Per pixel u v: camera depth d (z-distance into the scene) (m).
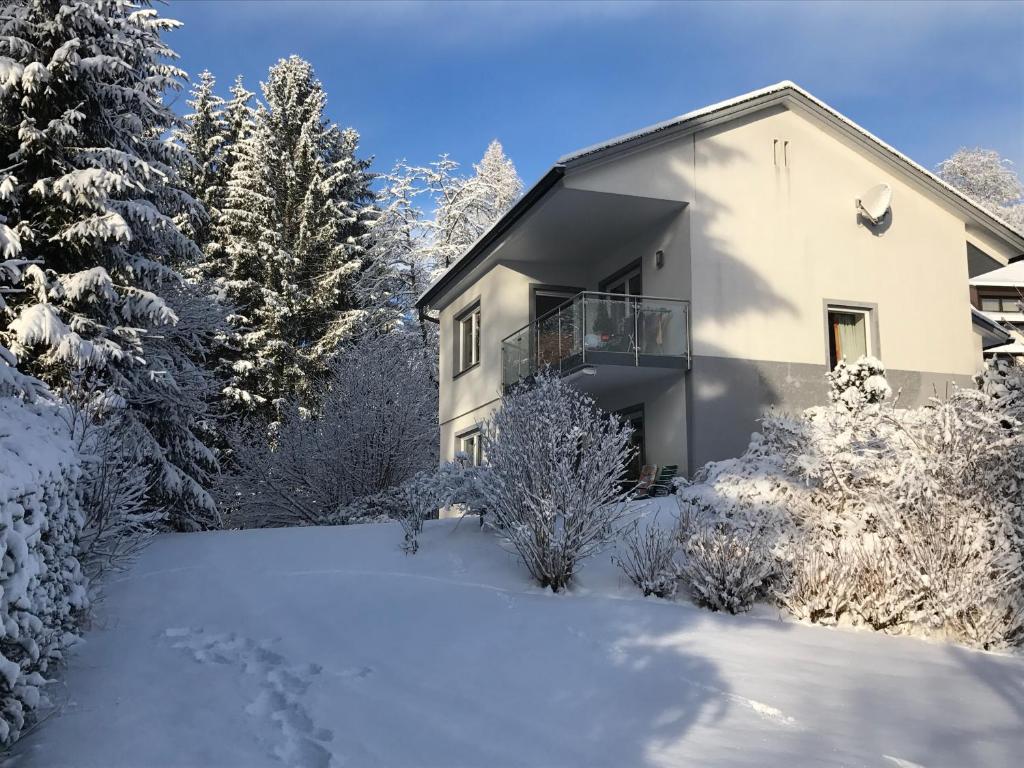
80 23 12.07
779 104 17.05
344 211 37.34
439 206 38.69
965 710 5.09
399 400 23.16
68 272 12.70
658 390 16.61
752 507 9.08
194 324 15.84
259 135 34.00
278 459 22.77
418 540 11.25
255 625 7.57
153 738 4.59
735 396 15.84
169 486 14.10
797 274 16.73
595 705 5.10
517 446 9.39
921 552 7.33
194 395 15.64
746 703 5.12
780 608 8.02
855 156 17.61
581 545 8.83
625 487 16.30
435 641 6.79
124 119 13.01
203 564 10.57
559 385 9.91
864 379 14.45
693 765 4.10
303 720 4.91
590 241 18.30
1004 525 7.34
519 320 19.77
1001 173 46.34
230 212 32.19
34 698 4.24
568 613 7.61
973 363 18.03
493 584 9.16
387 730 4.72
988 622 6.84
